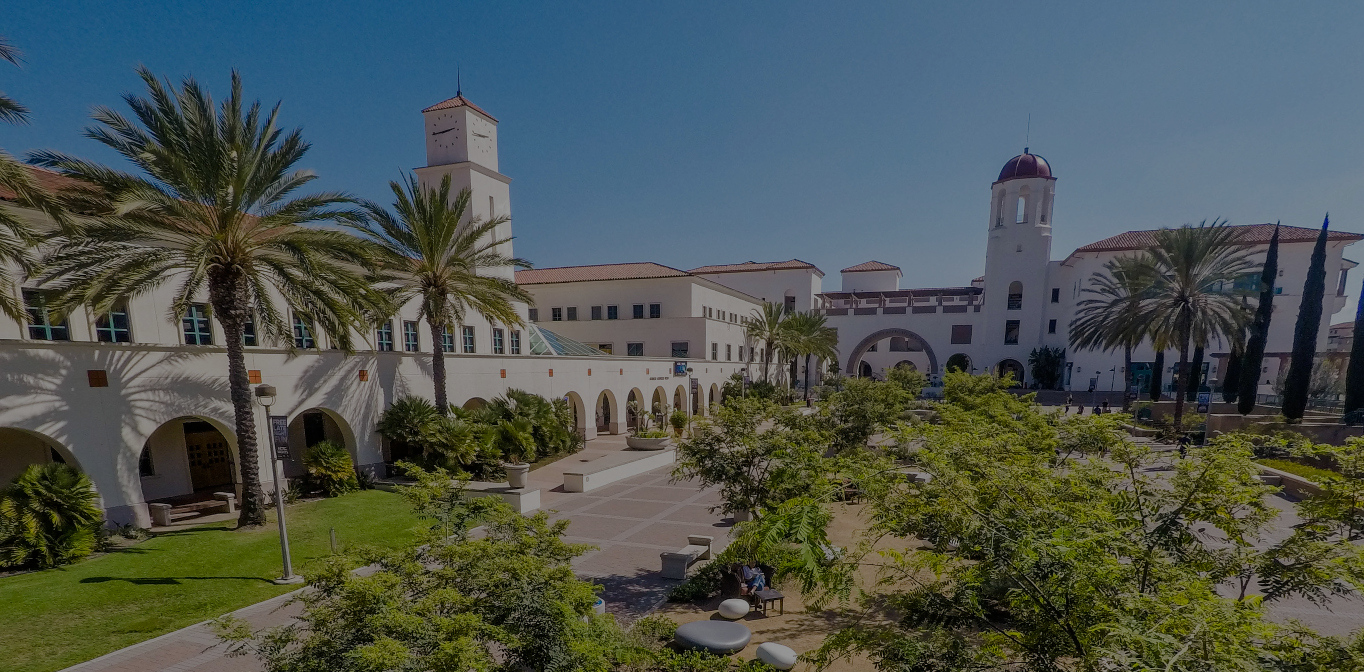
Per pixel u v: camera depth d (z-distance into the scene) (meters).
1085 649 4.07
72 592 10.34
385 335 22.23
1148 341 54.50
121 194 11.94
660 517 16.91
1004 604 5.39
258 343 18.05
